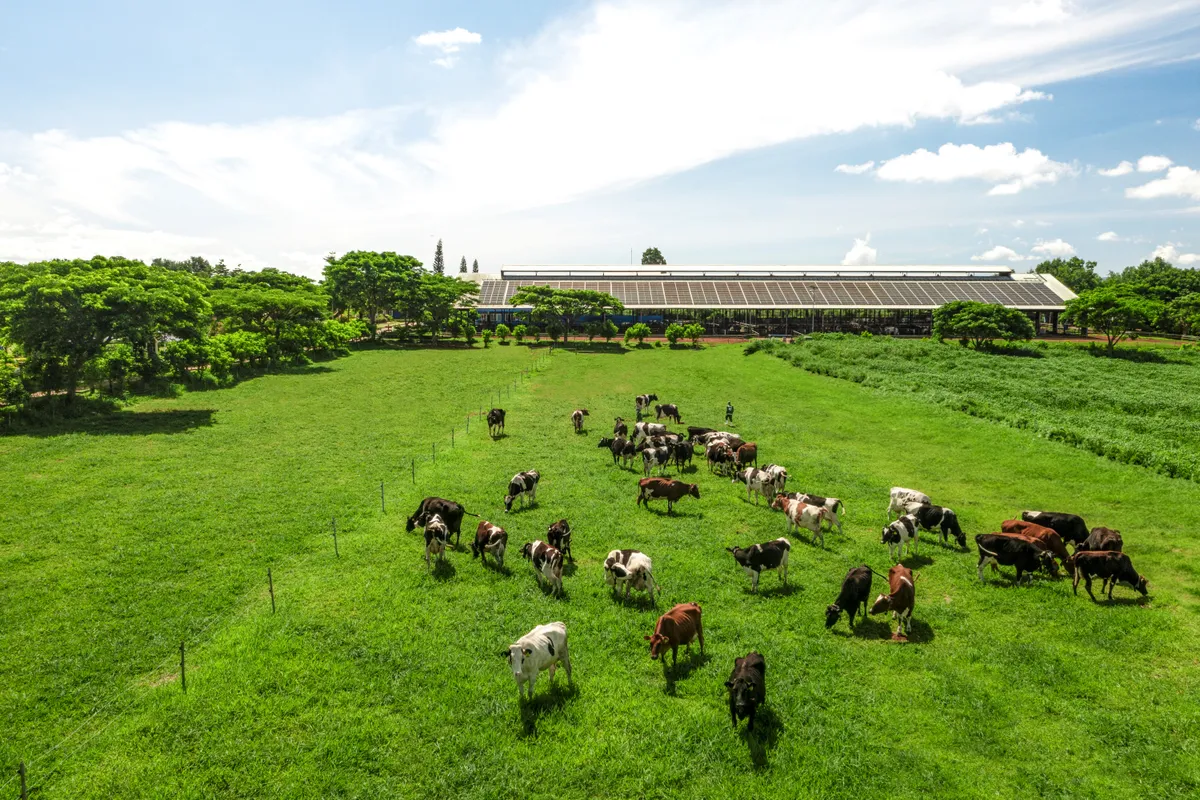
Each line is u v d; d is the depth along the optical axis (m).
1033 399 46.09
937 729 11.80
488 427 36.84
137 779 10.41
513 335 85.81
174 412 38.91
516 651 12.14
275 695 12.53
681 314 95.00
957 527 20.61
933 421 39.28
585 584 17.47
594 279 106.75
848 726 11.80
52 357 36.59
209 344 47.75
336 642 14.40
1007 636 15.13
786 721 11.96
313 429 35.88
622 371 60.72
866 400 46.38
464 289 89.56
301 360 61.31
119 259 50.25
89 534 20.31
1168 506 24.19
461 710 12.16
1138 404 43.38
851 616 15.45
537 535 20.67
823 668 13.70
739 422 39.72
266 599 16.47
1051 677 13.39
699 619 14.20
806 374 58.06
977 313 71.88
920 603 16.80
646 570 16.39
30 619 15.35
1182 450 31.64
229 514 22.34
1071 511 24.11
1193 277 112.31
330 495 24.50
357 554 19.25
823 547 20.52
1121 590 17.67
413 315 83.75
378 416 39.75
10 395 34.62
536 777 10.56
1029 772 10.73
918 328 93.81
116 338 38.50
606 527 21.59
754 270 108.62
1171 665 13.95
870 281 102.12
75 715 12.03
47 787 10.30
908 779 10.56
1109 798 10.18
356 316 110.44
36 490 24.28
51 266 44.69
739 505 24.47
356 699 12.48
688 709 12.30
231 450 30.98
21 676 13.12
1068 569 18.95
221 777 10.50
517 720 11.92
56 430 33.34
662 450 27.94
